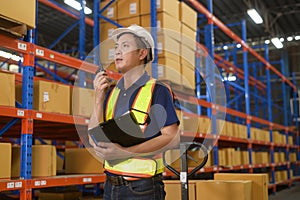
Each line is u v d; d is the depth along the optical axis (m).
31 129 3.20
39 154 3.51
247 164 8.03
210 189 3.89
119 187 1.82
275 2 11.94
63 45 13.80
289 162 11.84
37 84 3.42
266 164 9.30
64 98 3.66
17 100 3.50
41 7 10.55
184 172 2.20
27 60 3.22
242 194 3.78
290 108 14.53
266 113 14.60
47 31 12.70
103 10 5.38
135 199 1.78
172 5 5.32
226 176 4.38
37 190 5.52
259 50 14.83
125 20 5.24
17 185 3.00
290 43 14.93
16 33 3.03
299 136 14.44
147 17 5.12
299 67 15.55
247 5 11.17
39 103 3.40
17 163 3.44
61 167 5.35
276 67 15.36
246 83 8.44
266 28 12.48
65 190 4.88
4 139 6.18
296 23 13.49
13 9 2.93
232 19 12.60
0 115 2.97
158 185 1.83
